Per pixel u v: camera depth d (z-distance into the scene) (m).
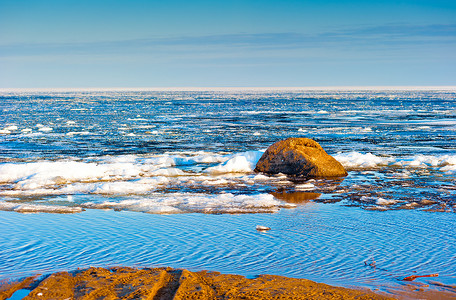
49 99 127.44
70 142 32.44
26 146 30.14
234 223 12.30
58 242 10.59
